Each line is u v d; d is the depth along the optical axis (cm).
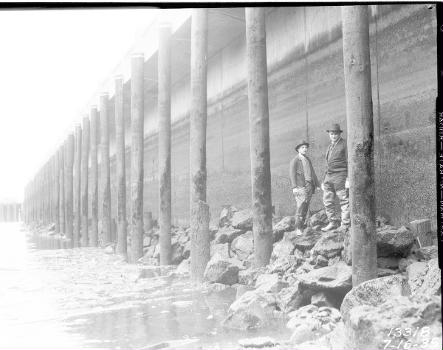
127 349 493
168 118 1302
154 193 2381
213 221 1538
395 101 808
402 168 789
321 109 1049
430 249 635
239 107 1450
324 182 873
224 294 812
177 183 2000
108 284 990
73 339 536
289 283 709
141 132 1564
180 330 568
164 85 1305
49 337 543
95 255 1733
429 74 737
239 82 1448
